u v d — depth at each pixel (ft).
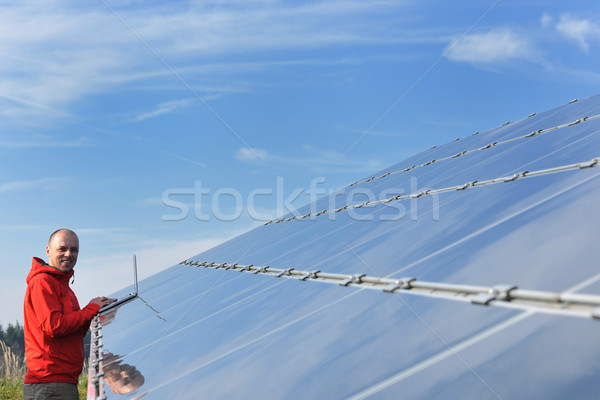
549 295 7.34
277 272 19.79
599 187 11.26
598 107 25.63
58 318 17.67
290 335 11.05
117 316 26.94
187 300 22.80
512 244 10.37
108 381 14.06
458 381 6.32
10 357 45.98
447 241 13.11
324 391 7.73
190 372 11.69
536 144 22.99
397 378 7.14
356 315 10.55
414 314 9.21
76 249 19.54
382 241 16.70
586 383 5.24
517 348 6.43
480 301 8.27
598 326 6.08
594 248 8.19
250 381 9.39
